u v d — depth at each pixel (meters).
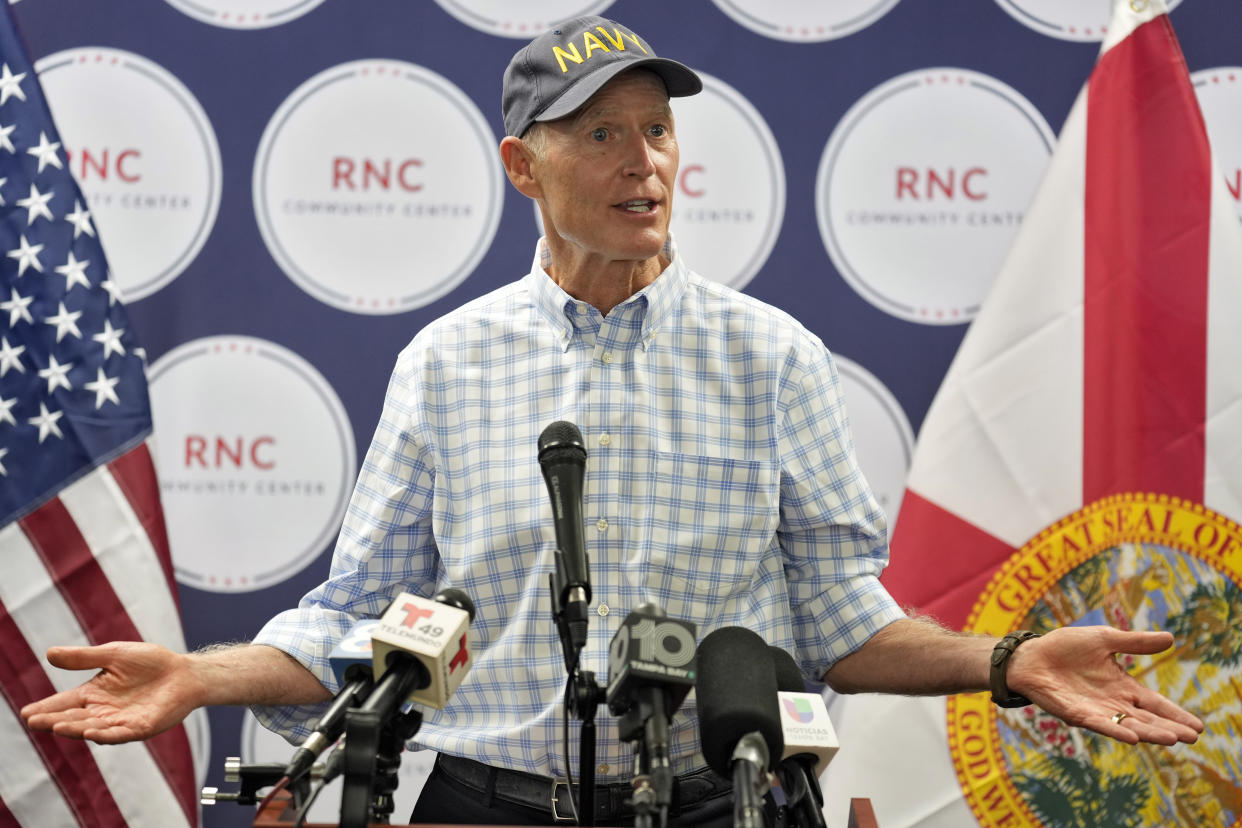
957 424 5.01
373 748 2.44
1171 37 5.02
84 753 5.02
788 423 3.70
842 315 5.45
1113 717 2.86
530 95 3.61
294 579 5.50
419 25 5.52
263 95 5.52
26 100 5.22
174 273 5.52
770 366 3.70
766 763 2.36
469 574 3.60
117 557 5.07
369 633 2.75
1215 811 4.82
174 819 5.07
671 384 3.69
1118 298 4.93
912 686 3.45
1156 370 4.90
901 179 5.43
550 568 3.51
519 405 3.70
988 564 4.93
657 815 2.35
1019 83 5.40
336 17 5.54
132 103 5.52
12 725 4.96
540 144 3.57
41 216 5.16
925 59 5.43
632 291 3.73
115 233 5.51
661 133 3.56
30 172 5.18
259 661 3.40
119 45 5.52
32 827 4.96
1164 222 4.93
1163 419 4.89
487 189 5.52
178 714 3.08
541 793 3.46
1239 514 4.84
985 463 4.97
